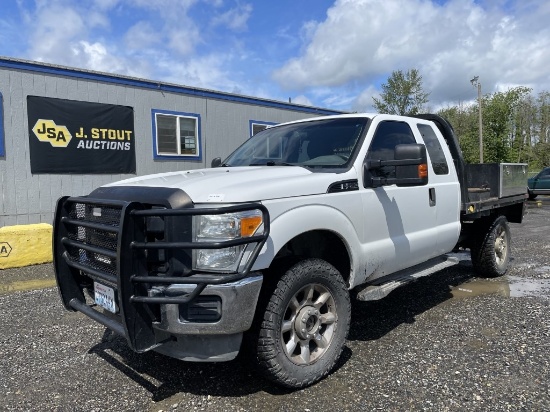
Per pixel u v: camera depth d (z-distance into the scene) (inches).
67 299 135.6
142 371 136.5
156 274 110.0
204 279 101.9
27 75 349.1
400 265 163.3
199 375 133.1
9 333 169.3
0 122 336.2
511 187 248.1
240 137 513.0
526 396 115.0
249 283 107.0
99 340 162.1
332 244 142.5
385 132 164.2
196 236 107.7
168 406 115.9
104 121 397.7
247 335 116.3
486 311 184.9
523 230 433.1
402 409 110.7
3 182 341.4
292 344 121.6
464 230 236.2
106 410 114.4
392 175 158.9
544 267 268.2
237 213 106.6
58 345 157.5
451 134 207.9
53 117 365.4
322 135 164.2
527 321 170.6
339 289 131.3
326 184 131.4
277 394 120.7
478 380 124.2
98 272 120.1
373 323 174.7
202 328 105.7
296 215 120.0
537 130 2110.0
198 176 132.0
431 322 173.6
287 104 560.4
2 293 226.2
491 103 1659.7
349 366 136.0
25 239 290.0
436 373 129.3
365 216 143.6
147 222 110.1
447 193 188.1
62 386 127.5
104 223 118.8
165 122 444.8
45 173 363.9
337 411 111.0
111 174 406.3
